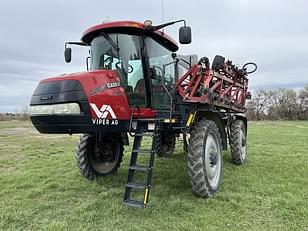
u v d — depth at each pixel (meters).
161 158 7.42
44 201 4.23
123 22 4.35
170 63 4.90
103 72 4.14
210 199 4.16
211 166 4.56
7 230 3.25
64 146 10.73
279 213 3.63
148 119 4.16
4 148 10.03
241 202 4.03
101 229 3.26
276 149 9.59
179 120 4.69
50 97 3.94
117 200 4.16
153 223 3.38
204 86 4.55
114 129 4.08
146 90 4.54
